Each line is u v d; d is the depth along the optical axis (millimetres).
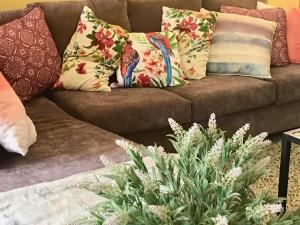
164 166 985
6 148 1675
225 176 898
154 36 2781
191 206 908
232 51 2959
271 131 2957
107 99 2391
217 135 1062
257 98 2762
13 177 1558
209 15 3006
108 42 2621
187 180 931
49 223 1168
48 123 2064
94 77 2547
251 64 2922
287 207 2150
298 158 2754
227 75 2955
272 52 3135
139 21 2947
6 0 2998
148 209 877
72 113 2303
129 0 2947
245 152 983
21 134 1687
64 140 1865
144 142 2428
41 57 2420
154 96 2463
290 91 2916
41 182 1504
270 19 3172
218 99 2604
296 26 3229
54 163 1657
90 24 2613
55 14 2641
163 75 2674
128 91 2557
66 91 2539
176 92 2619
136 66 2643
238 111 2727
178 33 2914
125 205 924
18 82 2307
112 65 2637
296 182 2455
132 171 970
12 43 2305
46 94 2559
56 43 2633
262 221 884
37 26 2475
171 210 882
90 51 2592
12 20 2494
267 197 953
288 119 3021
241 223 880
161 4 3025
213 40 3006
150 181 943
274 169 2582
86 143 1834
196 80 2840
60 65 2572
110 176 989
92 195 1296
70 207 1239
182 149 992
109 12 2803
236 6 3291
